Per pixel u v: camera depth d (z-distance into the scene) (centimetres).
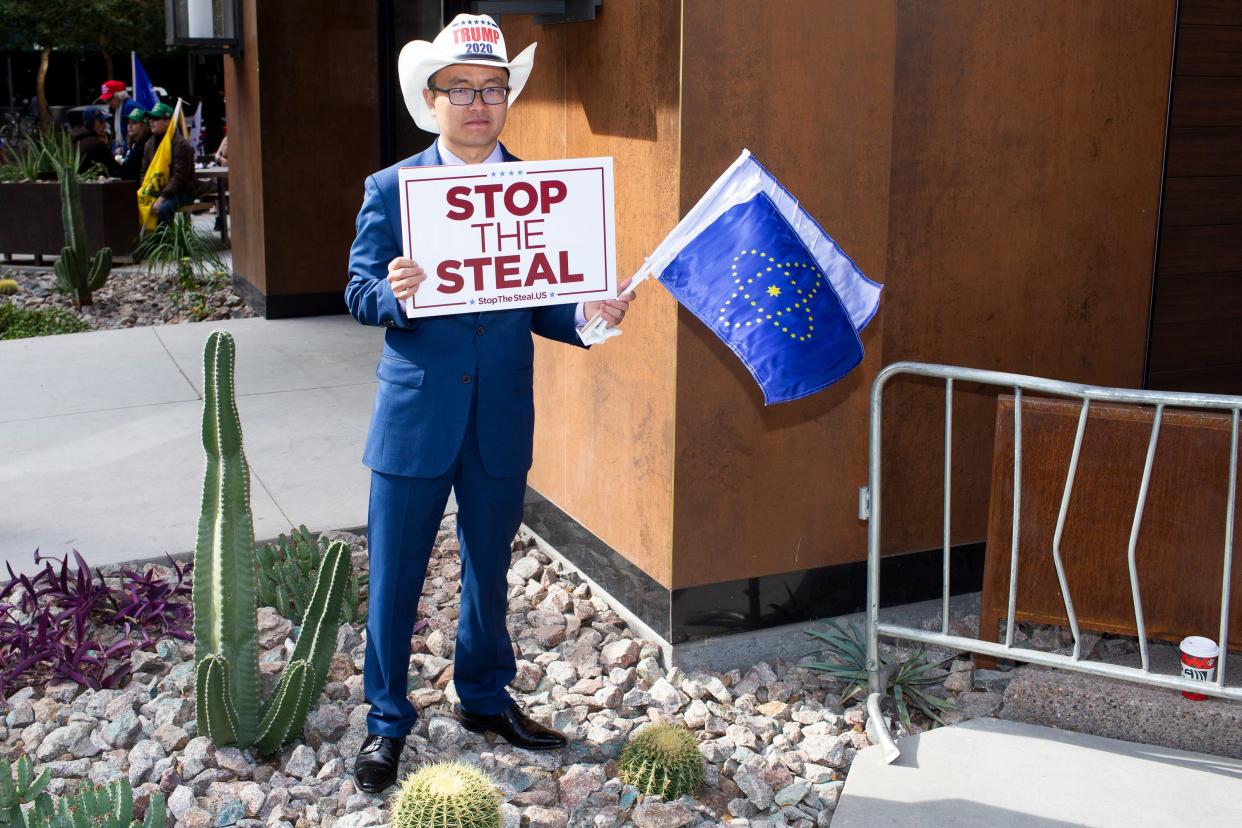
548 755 370
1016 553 381
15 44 2892
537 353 510
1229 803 342
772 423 417
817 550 436
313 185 988
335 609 384
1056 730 383
